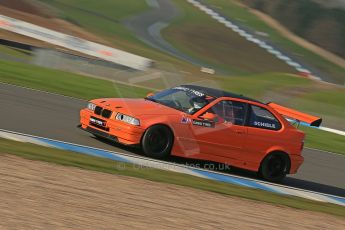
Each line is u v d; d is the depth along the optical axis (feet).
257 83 416.87
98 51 440.86
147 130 113.91
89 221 64.64
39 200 69.00
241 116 123.24
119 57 433.07
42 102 173.68
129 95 261.85
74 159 100.48
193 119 117.80
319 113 363.56
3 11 582.76
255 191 108.37
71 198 73.05
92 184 83.51
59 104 178.81
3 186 71.82
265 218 85.35
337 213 103.76
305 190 125.49
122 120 115.14
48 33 452.76
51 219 62.59
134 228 65.57
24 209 64.18
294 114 130.62
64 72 295.69
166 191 89.61
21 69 258.57
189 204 83.87
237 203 92.27
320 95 417.28
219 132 120.16
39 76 247.91
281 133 126.93
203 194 93.30
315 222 90.48
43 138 117.70
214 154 120.57
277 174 127.44
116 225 65.26
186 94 124.06
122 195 80.59
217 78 415.44
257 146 124.16
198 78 387.34
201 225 72.90
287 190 119.44
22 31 455.63
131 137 113.70
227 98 123.13
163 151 116.16
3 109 144.66
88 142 123.03
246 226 77.46
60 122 143.74
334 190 135.54
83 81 271.69
